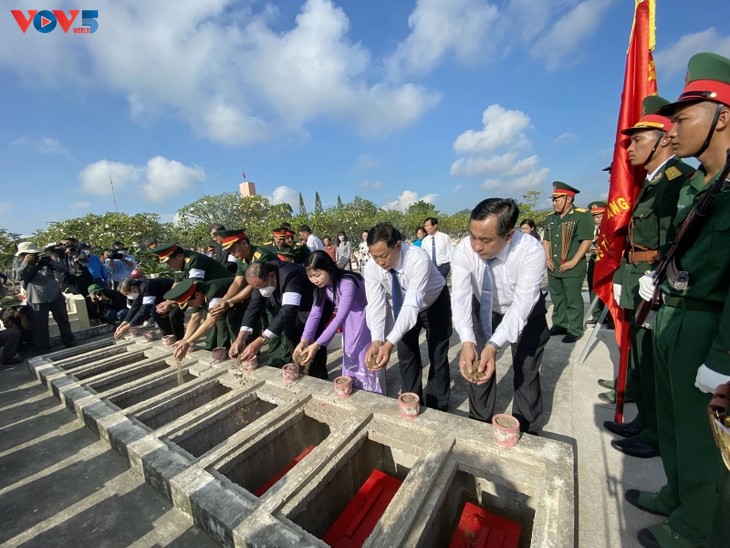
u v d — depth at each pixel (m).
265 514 1.61
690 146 1.35
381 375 3.16
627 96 2.32
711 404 1.15
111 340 4.82
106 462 2.44
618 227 2.34
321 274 2.68
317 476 1.84
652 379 2.10
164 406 2.88
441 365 2.73
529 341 2.21
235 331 3.98
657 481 1.94
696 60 1.38
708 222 1.33
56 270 6.56
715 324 1.34
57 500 2.14
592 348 3.99
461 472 1.98
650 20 2.26
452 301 2.21
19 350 5.70
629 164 2.31
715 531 1.12
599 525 1.70
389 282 2.59
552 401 2.87
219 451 2.10
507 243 2.02
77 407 2.97
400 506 1.55
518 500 1.87
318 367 3.47
